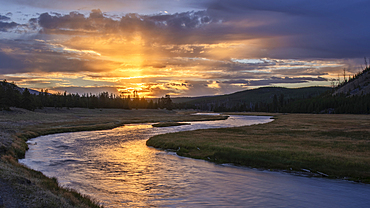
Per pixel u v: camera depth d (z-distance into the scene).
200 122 95.56
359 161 23.25
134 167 24.70
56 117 90.00
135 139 45.31
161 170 23.70
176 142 37.03
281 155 26.83
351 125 61.62
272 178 21.19
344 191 17.89
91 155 30.22
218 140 38.88
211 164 26.31
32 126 57.81
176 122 93.38
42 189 13.52
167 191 17.80
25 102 111.38
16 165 19.39
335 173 21.70
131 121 92.88
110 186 18.70
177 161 27.64
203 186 18.98
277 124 72.31
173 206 15.02
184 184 19.47
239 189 18.31
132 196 16.66
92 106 179.00
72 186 18.30
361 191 17.89
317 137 42.03
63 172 22.22
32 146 35.69
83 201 13.71
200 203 15.59
